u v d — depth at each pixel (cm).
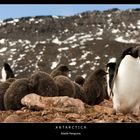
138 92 1354
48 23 18938
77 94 1659
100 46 15412
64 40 17612
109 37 17912
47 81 1447
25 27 17975
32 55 14450
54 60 14125
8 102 1447
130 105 1369
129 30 18575
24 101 1234
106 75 1842
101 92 1747
